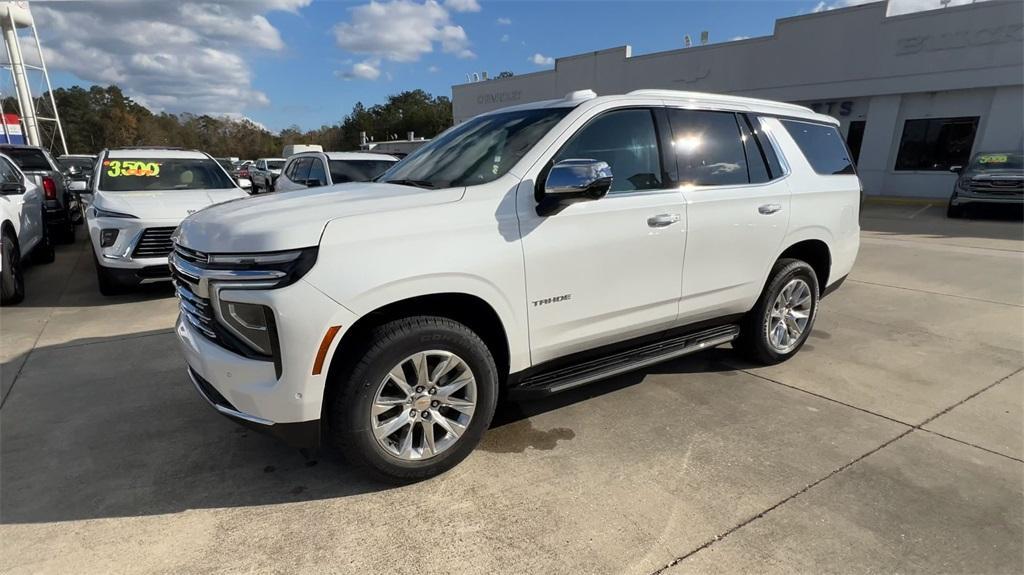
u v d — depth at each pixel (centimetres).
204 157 834
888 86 1741
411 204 270
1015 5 1489
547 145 307
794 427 345
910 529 252
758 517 260
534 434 336
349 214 257
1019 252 932
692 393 393
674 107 359
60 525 255
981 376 425
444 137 392
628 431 340
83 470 298
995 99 1592
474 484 286
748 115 400
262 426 255
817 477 292
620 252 323
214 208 299
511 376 305
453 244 268
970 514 263
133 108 8656
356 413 259
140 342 498
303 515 262
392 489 282
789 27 1902
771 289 417
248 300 243
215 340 263
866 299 650
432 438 282
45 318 574
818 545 242
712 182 370
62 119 7838
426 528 253
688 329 385
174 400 382
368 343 257
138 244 621
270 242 239
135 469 299
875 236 1112
